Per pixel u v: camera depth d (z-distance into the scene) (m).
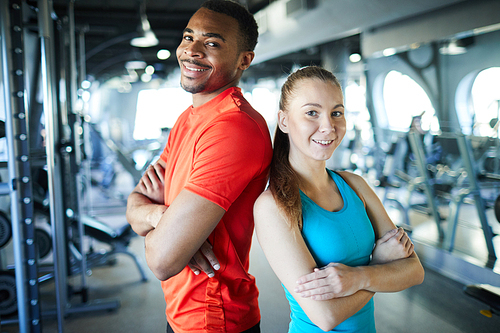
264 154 0.94
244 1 6.08
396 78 5.45
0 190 1.86
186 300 0.97
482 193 3.14
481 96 4.21
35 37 3.39
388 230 1.05
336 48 8.37
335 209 0.98
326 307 0.84
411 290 2.99
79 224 2.79
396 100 5.55
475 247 3.20
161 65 12.77
